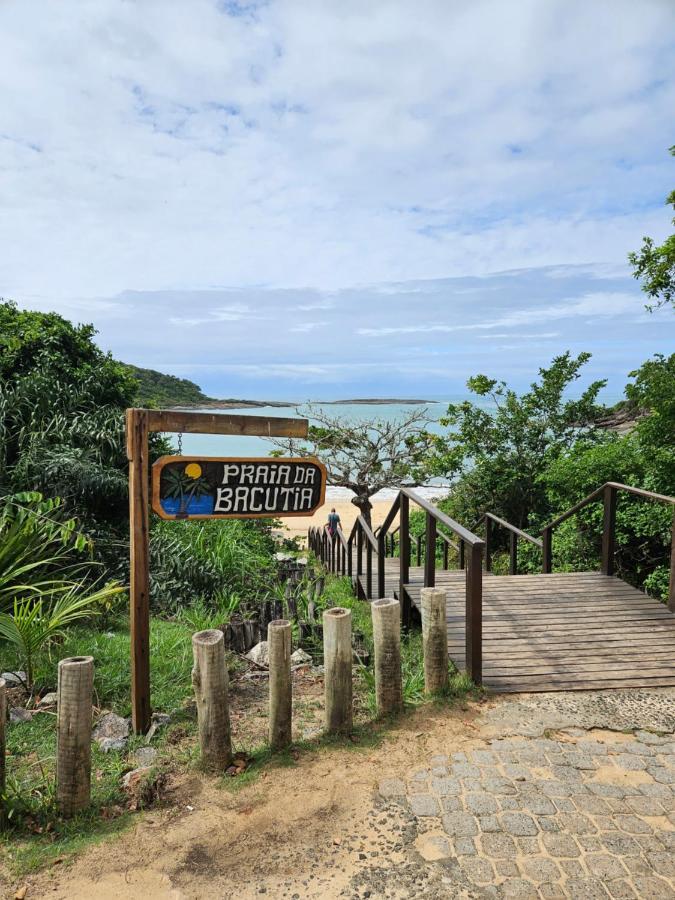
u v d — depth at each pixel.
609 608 5.33
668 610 5.27
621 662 4.26
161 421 3.80
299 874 2.43
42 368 8.28
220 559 7.21
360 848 2.56
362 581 7.80
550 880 2.34
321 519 22.92
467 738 3.36
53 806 2.84
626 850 2.48
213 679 3.14
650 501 7.24
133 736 3.63
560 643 4.58
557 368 12.98
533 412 13.05
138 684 3.66
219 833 2.69
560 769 3.05
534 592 5.78
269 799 2.91
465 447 13.12
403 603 5.79
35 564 4.98
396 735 3.43
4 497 5.44
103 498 7.04
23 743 3.54
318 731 3.60
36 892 2.36
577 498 8.30
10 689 4.25
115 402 9.20
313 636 5.46
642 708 3.65
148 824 2.77
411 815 2.74
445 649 3.84
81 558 6.41
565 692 3.87
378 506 26.48
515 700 3.77
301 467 4.16
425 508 4.74
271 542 10.98
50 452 6.80
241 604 6.29
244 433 4.04
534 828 2.62
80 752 2.82
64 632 5.05
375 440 16.59
